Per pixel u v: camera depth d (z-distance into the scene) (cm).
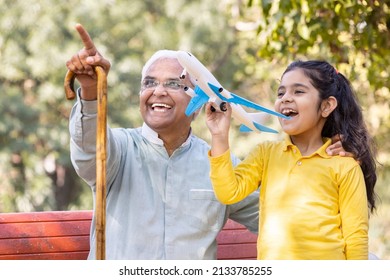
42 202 1402
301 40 590
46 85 1340
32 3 1333
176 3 1386
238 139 1330
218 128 349
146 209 386
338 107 372
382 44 559
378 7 543
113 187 390
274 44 608
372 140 388
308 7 561
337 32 572
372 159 380
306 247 350
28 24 1330
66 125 1390
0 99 1338
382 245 1103
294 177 359
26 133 1391
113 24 1379
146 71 386
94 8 1358
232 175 351
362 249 349
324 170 357
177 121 384
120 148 389
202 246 390
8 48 1335
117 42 1379
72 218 441
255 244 458
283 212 356
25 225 432
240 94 1363
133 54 1361
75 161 373
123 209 386
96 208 338
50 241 435
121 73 1343
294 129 359
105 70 346
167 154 393
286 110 362
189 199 390
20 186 1373
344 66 612
